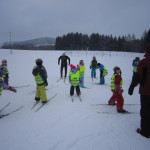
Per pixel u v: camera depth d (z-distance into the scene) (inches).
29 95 252.1
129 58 1182.3
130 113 178.9
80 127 145.6
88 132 136.0
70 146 116.1
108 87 330.6
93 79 436.1
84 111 185.5
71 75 239.5
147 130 125.6
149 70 116.8
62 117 168.6
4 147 117.0
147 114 123.2
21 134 134.5
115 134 132.0
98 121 158.1
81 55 1353.3
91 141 122.0
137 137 126.4
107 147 114.2
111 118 165.2
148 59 118.3
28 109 192.4
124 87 342.6
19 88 299.7
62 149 113.0
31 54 1213.1
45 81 205.2
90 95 260.7
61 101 224.2
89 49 2694.4
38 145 118.4
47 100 227.9
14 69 573.9
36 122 157.1
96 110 189.2
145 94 119.6
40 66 206.8
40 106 202.4
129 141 121.2
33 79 393.7
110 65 800.9
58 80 390.9
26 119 164.4
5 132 138.2
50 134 133.8
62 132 136.8
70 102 219.8
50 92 275.0
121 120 159.8
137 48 2454.5
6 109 193.3
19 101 222.8
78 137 128.1
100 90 299.9
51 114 176.7
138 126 146.1
